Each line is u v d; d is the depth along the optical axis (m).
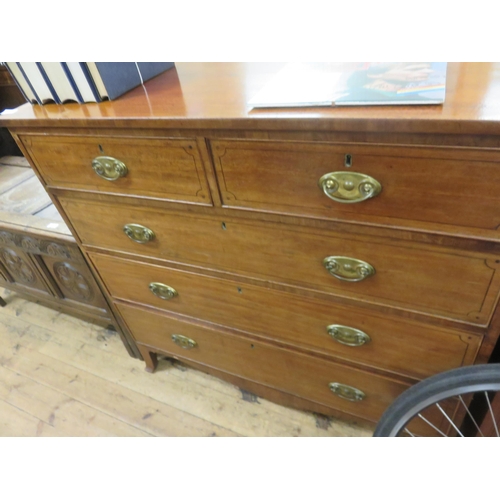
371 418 1.01
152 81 0.85
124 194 0.83
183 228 0.83
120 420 1.26
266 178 0.65
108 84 0.75
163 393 1.33
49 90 0.79
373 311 0.76
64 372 1.45
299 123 0.55
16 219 1.30
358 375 0.91
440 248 0.60
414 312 0.71
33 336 1.62
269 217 0.70
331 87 0.60
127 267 1.04
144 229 0.89
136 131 0.70
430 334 0.73
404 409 0.76
